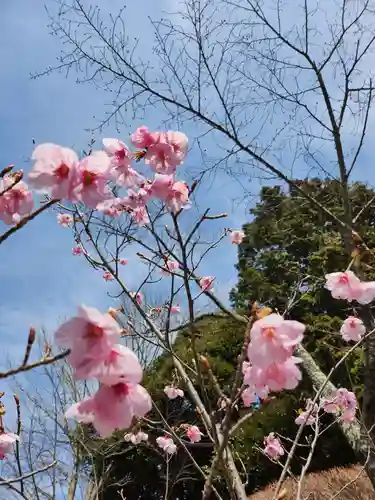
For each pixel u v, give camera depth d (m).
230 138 3.75
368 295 3.03
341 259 9.11
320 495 6.26
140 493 9.62
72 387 7.17
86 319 1.27
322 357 8.29
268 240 10.47
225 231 4.35
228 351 9.34
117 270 3.61
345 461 9.00
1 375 1.26
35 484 5.47
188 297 2.23
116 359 1.29
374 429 3.71
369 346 3.77
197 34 3.75
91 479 7.39
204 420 2.58
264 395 1.93
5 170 1.80
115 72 3.67
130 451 9.36
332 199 4.99
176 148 2.73
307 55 3.89
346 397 3.91
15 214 1.91
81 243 4.02
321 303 9.34
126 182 2.70
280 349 1.45
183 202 2.72
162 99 3.67
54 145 1.57
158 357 7.83
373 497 6.37
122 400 1.37
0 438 2.49
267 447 4.84
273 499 2.43
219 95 3.97
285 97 3.95
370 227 7.49
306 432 9.03
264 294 9.73
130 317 4.04
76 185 1.55
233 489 2.11
